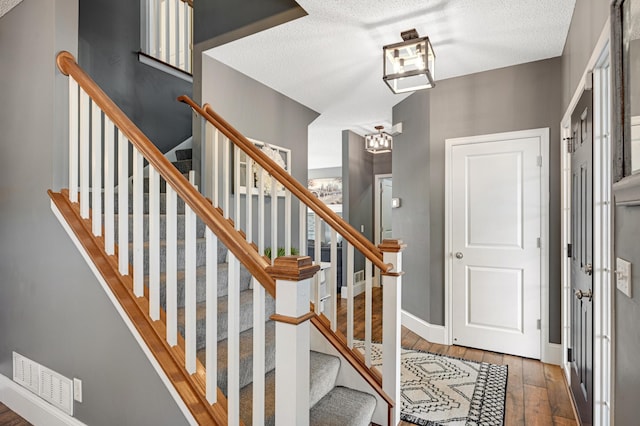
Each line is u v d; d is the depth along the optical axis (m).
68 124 2.02
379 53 2.98
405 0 2.27
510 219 3.26
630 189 1.10
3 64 2.21
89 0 3.29
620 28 1.25
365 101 4.16
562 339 2.95
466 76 3.46
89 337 1.80
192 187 1.48
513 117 3.24
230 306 1.36
